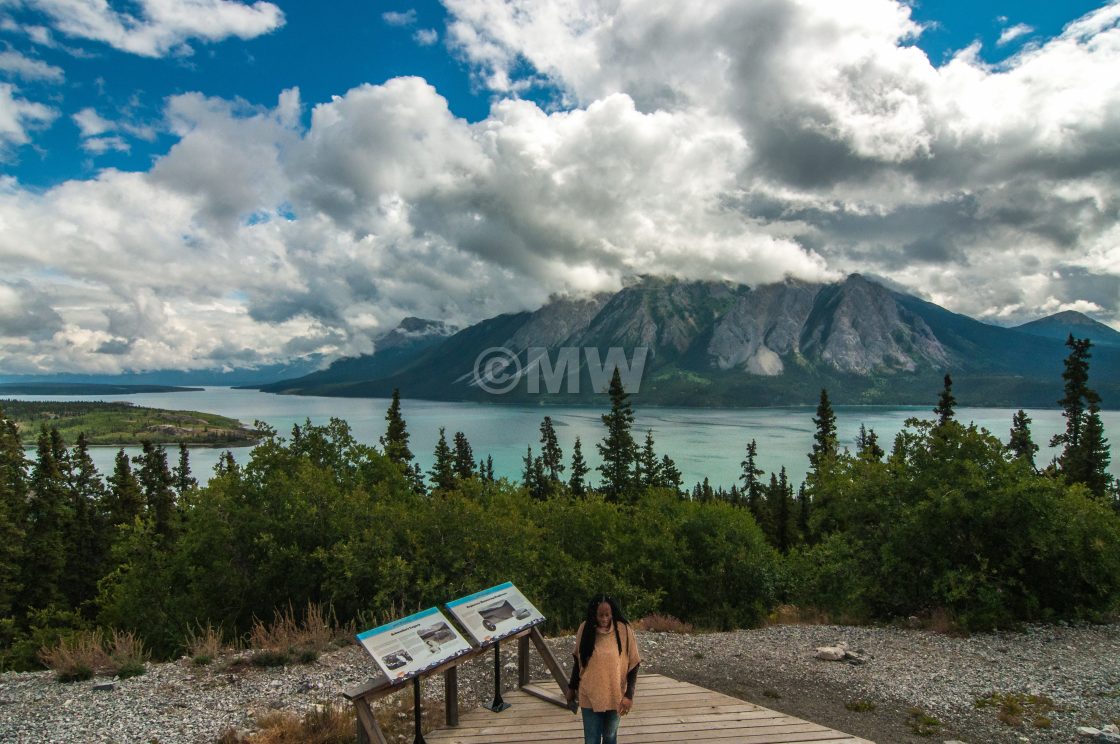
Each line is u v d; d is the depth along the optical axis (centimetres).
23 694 880
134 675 962
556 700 750
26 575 3616
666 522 2316
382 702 820
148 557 1767
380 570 1478
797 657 1088
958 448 1548
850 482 1733
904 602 1538
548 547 2084
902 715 820
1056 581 1422
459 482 2481
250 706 819
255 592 1580
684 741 653
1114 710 834
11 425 3797
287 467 2011
